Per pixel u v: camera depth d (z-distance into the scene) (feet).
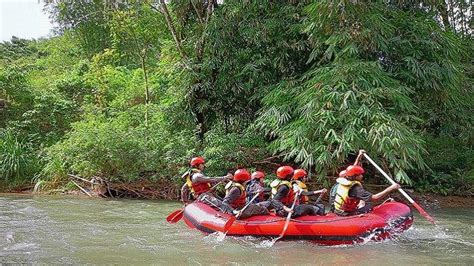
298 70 41.81
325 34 36.24
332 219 24.14
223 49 41.96
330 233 23.49
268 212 25.54
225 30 41.63
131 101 55.83
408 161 34.06
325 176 35.04
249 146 40.42
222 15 42.01
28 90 54.85
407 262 20.68
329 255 21.75
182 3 45.44
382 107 33.65
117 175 41.93
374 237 23.99
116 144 41.34
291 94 37.83
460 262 20.76
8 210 33.12
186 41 45.96
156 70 58.29
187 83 43.45
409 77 37.04
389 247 23.34
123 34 50.11
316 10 35.55
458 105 41.70
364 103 33.58
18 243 23.18
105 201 38.86
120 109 53.26
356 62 34.63
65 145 43.29
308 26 36.11
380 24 35.29
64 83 58.13
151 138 42.06
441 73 36.73
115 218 30.78
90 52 73.51
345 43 35.29
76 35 75.15
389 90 33.55
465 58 45.98
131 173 41.29
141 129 43.42
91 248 22.49
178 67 43.80
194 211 27.07
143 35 48.70
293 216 24.84
